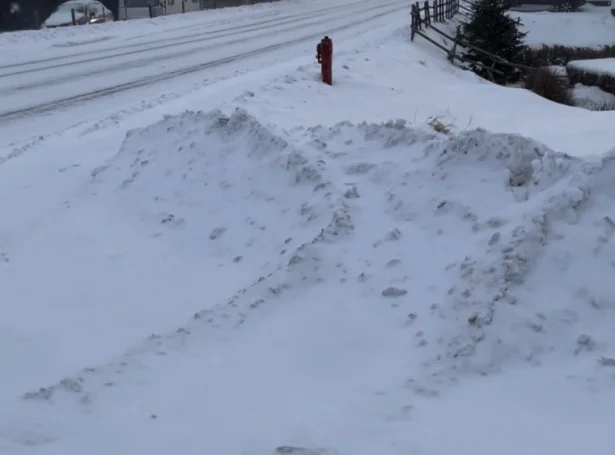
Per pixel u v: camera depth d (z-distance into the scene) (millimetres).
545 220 5305
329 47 15742
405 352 4750
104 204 8422
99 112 13891
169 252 7223
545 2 58375
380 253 5914
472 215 5910
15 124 13164
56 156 10516
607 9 57219
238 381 4602
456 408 4129
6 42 25625
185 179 8250
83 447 3861
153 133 9367
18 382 5098
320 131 8492
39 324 6020
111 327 5930
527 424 3943
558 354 4559
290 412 4191
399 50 22766
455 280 5270
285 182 7477
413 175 6750
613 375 4250
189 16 36594
